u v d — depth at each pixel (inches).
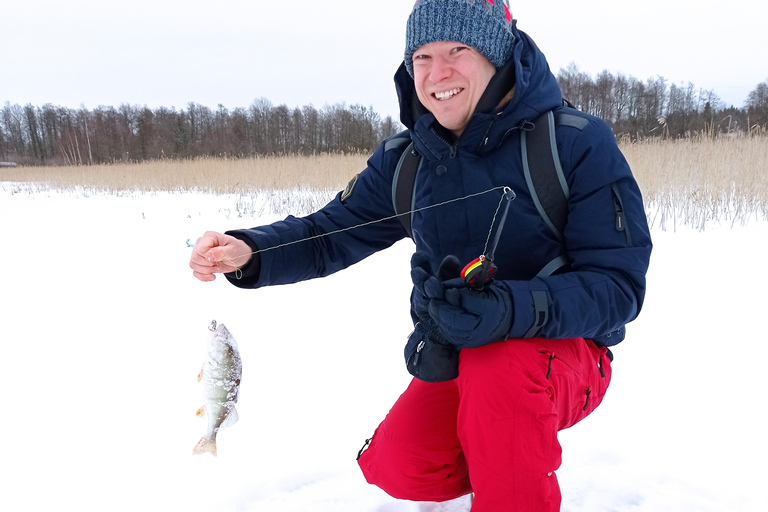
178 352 129.7
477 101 60.7
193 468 81.3
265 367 117.7
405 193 67.6
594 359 62.5
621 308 54.4
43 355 128.9
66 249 264.7
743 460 77.5
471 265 51.5
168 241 285.7
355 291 175.6
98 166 804.0
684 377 103.4
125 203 483.2
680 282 163.0
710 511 68.1
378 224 77.2
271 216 384.8
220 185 536.7
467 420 54.1
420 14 59.8
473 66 59.0
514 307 51.0
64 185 668.7
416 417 62.7
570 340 58.7
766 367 105.5
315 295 172.7
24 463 82.8
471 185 60.4
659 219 256.2
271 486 76.9
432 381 59.1
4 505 72.7
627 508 70.1
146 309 164.6
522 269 60.9
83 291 186.9
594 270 55.9
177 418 96.9
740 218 247.4
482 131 58.7
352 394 104.1
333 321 147.4
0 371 119.6
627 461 79.3
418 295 60.0
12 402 104.1
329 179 500.1
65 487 76.7
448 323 51.6
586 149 56.1
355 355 123.0
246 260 70.8
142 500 74.1
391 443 64.2
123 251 258.8
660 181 287.7
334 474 79.9
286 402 101.3
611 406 94.7
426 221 64.5
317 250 76.7
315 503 73.6
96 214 402.9
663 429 86.6
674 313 137.9
